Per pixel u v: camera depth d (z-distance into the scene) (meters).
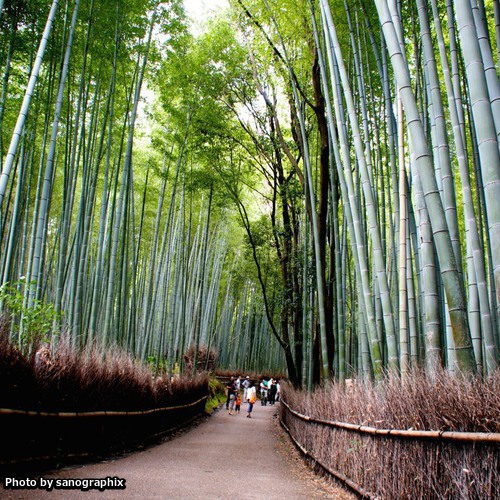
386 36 2.93
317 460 4.98
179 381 9.19
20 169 7.15
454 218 3.13
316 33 5.09
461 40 2.54
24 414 3.52
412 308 3.74
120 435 5.50
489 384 2.04
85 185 7.00
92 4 6.52
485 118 2.39
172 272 16.56
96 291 7.08
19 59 7.41
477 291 3.08
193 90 10.28
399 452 2.78
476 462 1.98
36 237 5.64
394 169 4.33
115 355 6.21
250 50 9.62
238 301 25.16
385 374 3.79
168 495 3.34
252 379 21.67
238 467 5.16
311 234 9.21
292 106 9.43
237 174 11.90
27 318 4.61
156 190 12.51
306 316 8.98
